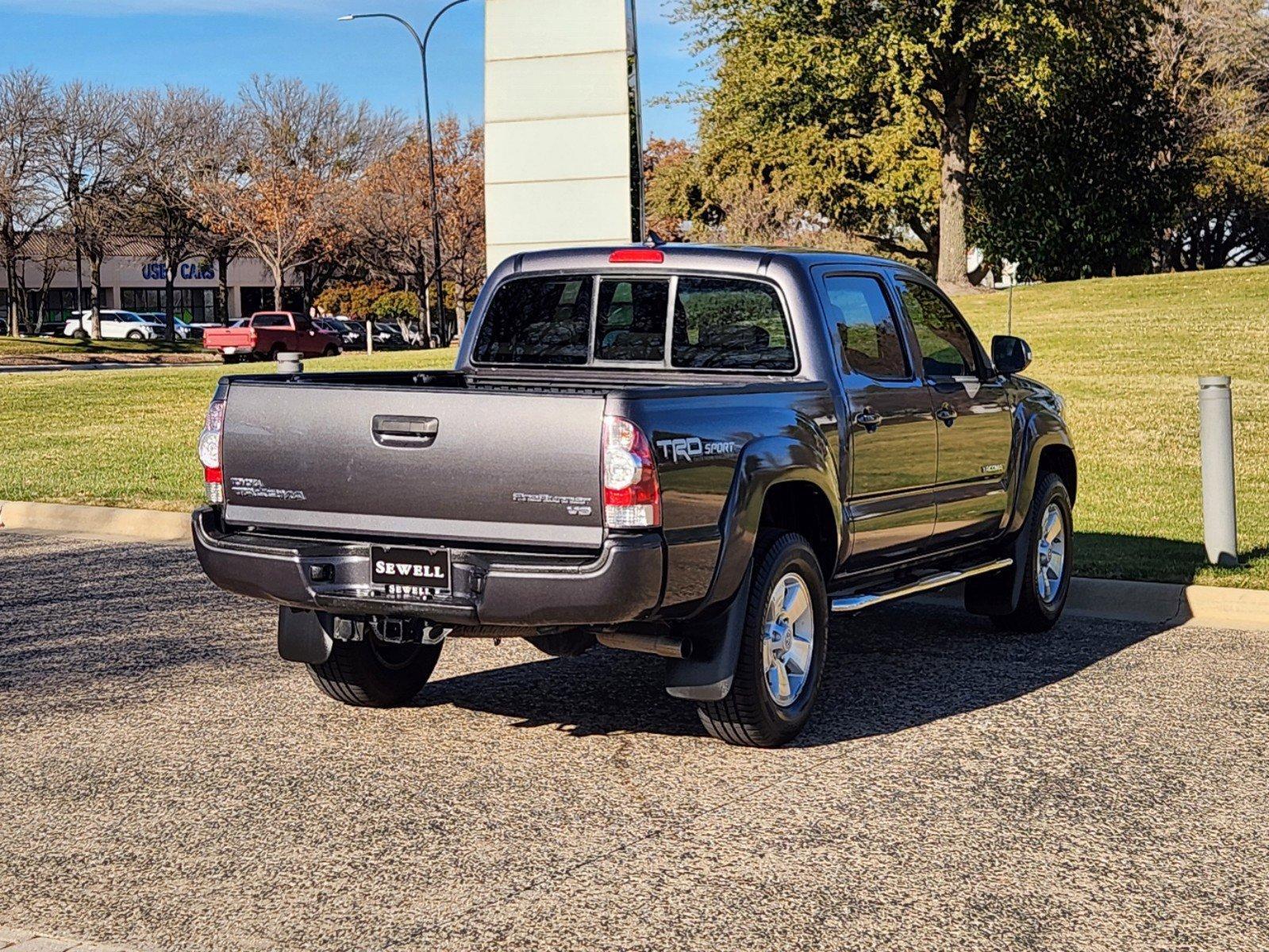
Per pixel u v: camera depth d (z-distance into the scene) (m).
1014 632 8.48
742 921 4.24
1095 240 44.16
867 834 5.01
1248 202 52.47
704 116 47.75
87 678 7.32
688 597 5.46
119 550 11.43
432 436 5.46
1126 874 4.63
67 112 65.56
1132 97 43.97
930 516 7.24
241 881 4.59
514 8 15.38
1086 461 14.64
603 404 5.22
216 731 6.35
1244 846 4.90
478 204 68.62
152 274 89.81
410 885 4.55
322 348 51.16
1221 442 9.60
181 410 21.08
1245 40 48.22
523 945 4.08
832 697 6.93
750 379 6.66
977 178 44.00
